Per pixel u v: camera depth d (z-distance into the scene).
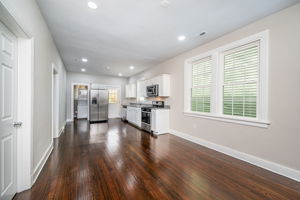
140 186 1.70
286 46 1.93
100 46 3.38
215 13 2.07
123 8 1.95
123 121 6.67
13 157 1.48
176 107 4.12
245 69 2.50
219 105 2.90
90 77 7.16
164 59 4.48
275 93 2.04
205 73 3.29
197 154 2.70
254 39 2.28
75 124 5.85
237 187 1.70
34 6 1.75
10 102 1.42
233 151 2.58
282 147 1.97
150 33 2.71
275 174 1.98
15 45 1.52
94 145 3.19
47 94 2.52
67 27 2.48
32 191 1.58
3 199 1.29
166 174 1.98
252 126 2.31
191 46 3.37
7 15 1.19
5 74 1.33
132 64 5.16
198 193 1.59
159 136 4.00
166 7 1.93
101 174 1.95
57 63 3.57
